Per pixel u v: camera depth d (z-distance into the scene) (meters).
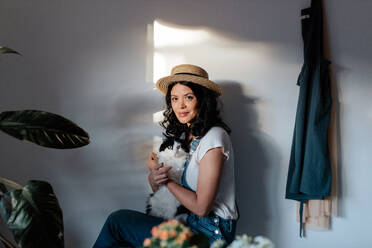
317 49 1.61
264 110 1.74
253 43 1.72
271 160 1.75
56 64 1.73
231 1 1.72
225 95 1.73
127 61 1.73
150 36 1.73
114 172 1.77
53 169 1.77
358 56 1.71
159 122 1.69
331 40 1.71
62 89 1.74
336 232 1.75
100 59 1.73
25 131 1.20
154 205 1.46
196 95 1.46
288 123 1.73
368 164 1.73
